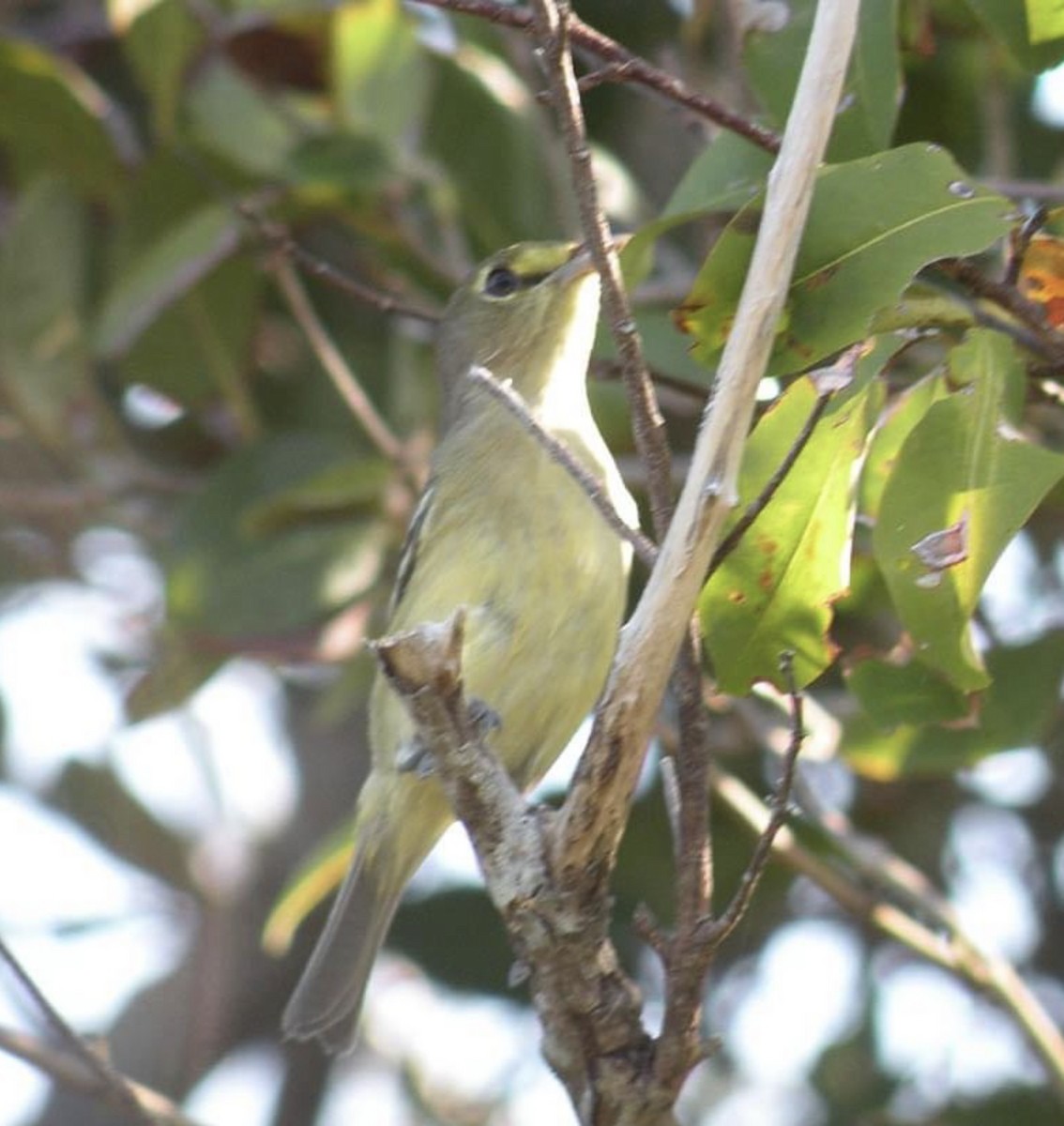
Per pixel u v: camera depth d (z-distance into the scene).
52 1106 12.71
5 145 13.55
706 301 6.93
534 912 6.44
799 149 6.11
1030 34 7.54
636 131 12.94
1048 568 11.68
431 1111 12.83
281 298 13.46
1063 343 6.94
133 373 12.67
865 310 6.66
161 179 12.19
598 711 6.16
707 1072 12.27
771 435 6.92
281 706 14.12
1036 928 12.30
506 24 7.03
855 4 6.16
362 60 11.59
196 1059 12.79
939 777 12.00
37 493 12.62
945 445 6.90
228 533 11.61
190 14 11.62
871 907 9.85
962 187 6.71
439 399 11.53
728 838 11.86
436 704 6.57
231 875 13.48
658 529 6.36
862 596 9.77
